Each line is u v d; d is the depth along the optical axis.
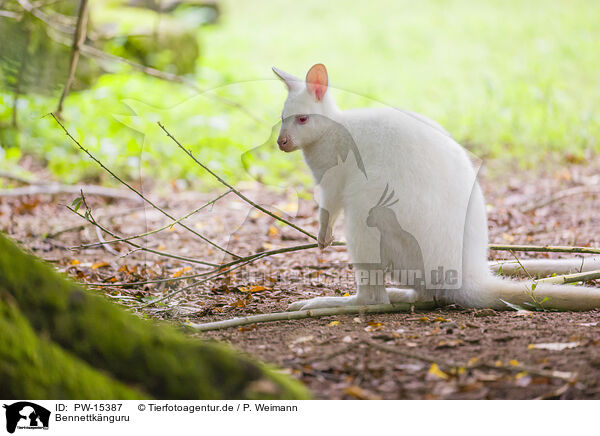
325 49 16.48
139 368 2.50
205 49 14.82
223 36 17.41
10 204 7.68
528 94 10.91
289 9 21.33
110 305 2.56
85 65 10.15
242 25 19.44
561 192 7.70
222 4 20.45
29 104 8.49
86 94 9.70
